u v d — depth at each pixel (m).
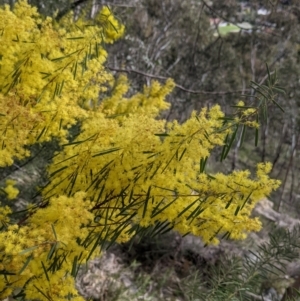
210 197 1.41
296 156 17.42
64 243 1.36
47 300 1.51
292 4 10.00
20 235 1.37
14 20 1.55
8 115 1.51
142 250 5.45
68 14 3.26
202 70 14.87
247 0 11.78
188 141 1.30
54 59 1.62
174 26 15.27
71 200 1.38
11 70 1.65
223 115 1.33
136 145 1.35
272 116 14.16
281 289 4.80
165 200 1.44
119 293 4.23
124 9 6.61
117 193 1.42
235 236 1.53
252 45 15.13
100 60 1.84
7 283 1.49
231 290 2.53
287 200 15.85
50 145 2.97
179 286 4.64
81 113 1.71
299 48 12.28
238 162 16.23
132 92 8.25
